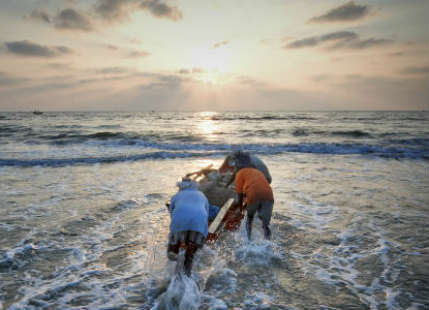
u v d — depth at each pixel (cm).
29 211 661
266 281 379
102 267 415
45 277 387
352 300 337
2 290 355
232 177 616
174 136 2598
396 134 2714
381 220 609
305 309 320
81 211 663
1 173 1106
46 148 1864
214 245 485
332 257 448
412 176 1049
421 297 342
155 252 461
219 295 347
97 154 1592
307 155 1571
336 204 720
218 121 6181
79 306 325
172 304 326
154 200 752
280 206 705
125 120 6725
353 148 1794
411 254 454
